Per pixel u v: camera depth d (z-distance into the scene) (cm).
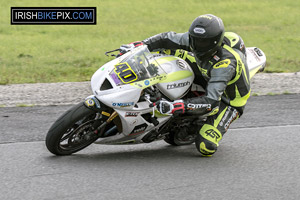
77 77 3419
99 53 4303
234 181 1666
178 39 1986
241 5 7562
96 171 1703
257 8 7394
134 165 1786
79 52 4341
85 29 5600
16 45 4544
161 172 1723
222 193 1559
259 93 3044
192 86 1944
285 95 2992
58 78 3366
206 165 1819
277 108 2688
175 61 1889
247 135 2222
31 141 2036
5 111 2486
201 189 1584
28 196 1477
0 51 4216
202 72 1872
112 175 1672
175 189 1573
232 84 1898
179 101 1736
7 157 1819
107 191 1535
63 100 2755
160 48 2042
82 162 1789
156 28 5769
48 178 1620
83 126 1773
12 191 1510
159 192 1544
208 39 1744
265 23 6350
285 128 2331
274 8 7438
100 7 6888
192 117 1898
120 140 1823
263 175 1733
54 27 5647
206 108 1778
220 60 1817
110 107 1708
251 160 1892
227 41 1928
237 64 1861
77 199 1466
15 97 2786
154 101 1733
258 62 2230
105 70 1745
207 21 1750
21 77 3331
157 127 1852
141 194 1523
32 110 2523
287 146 2077
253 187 1619
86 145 1834
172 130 1958
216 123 1919
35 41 4812
